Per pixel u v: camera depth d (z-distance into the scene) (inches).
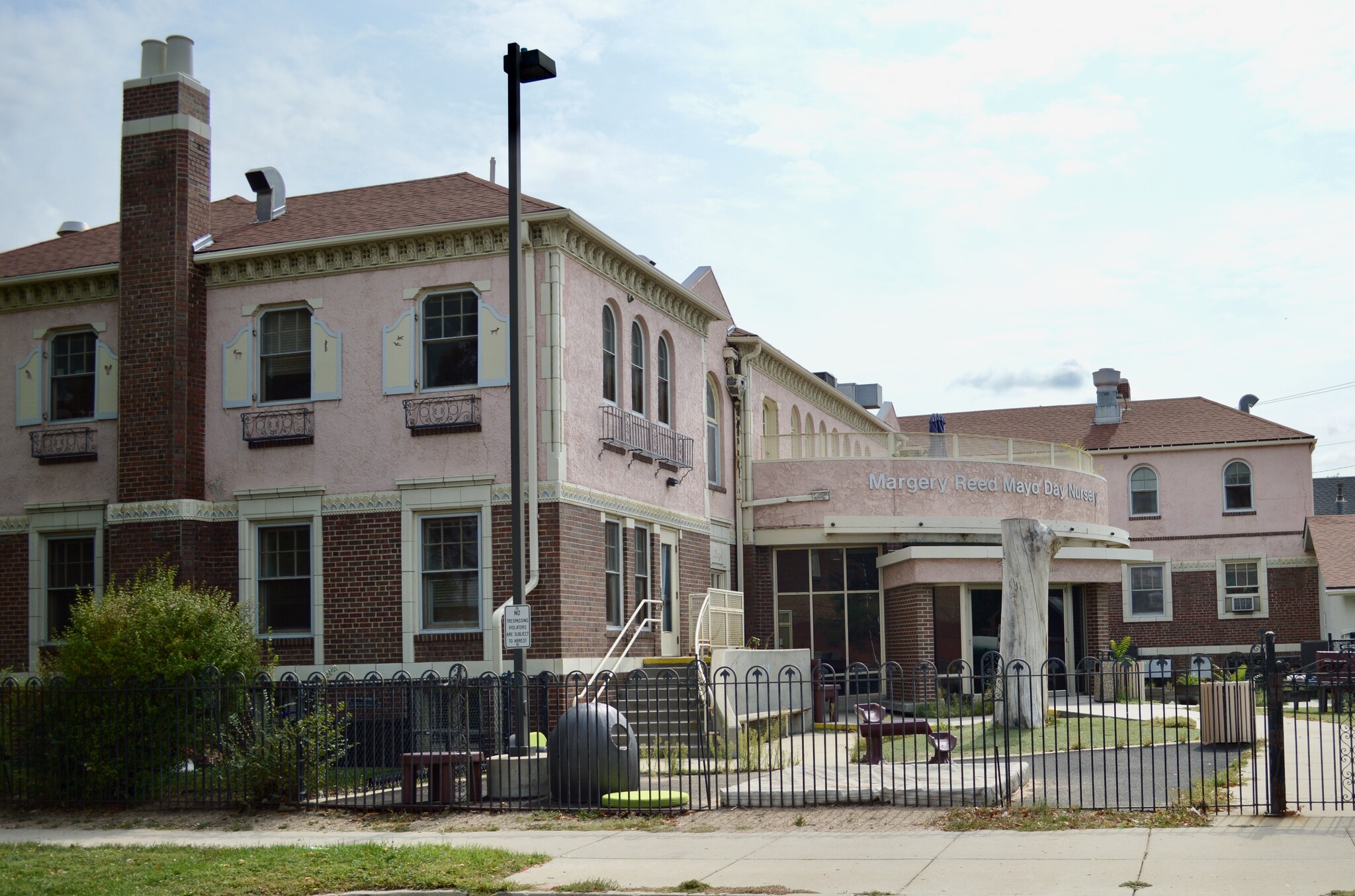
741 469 1199.6
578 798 610.2
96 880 450.9
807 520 1175.6
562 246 862.5
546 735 772.6
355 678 863.7
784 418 1387.8
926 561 1098.7
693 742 815.7
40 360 971.9
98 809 652.7
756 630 1186.0
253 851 502.9
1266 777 603.5
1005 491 1200.8
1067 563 1198.3
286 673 879.1
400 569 868.0
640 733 836.0
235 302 927.0
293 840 549.3
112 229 1066.7
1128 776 535.8
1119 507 1907.0
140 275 921.5
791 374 1396.4
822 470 1182.3
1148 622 1867.6
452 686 661.9
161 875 457.7
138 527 900.0
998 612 1131.9
